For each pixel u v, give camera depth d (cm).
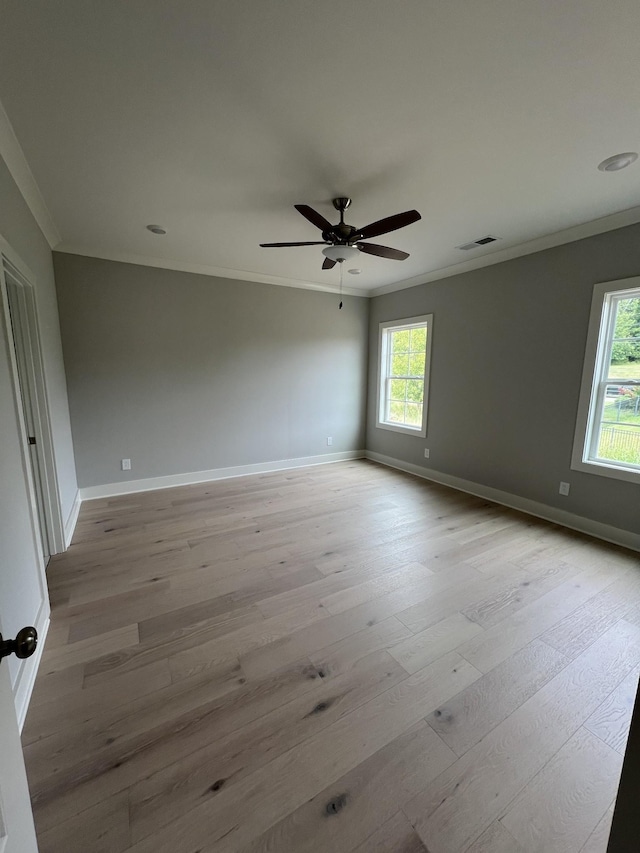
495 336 391
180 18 131
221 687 162
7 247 194
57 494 275
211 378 454
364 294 558
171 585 239
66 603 220
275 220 301
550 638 194
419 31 136
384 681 166
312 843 108
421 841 109
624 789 73
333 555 280
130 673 169
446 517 355
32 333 258
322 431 552
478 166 224
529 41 139
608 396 312
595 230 303
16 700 143
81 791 121
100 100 169
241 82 159
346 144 203
